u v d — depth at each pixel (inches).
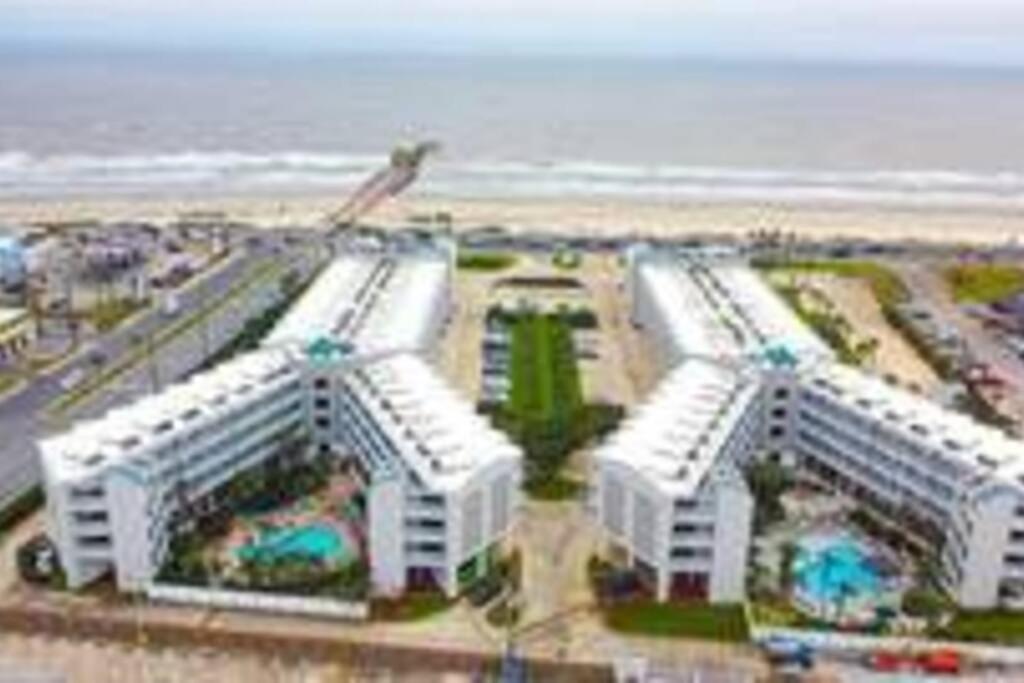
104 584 6053.2
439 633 5728.3
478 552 6146.7
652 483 5969.5
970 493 5969.5
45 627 5693.9
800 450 7657.5
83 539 5949.8
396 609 5890.8
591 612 5930.1
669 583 6023.6
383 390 7239.2
